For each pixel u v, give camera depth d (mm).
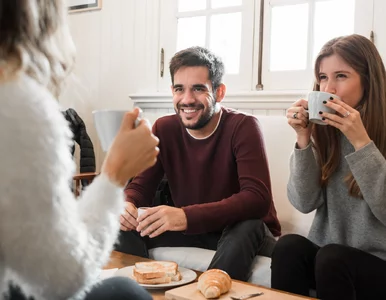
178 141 1981
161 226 1524
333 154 1545
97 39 3248
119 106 3168
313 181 1570
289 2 2547
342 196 1531
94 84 3258
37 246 627
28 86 647
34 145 620
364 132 1389
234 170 1902
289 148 2096
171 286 1255
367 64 1491
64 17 746
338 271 1285
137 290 857
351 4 2416
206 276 1208
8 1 659
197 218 1574
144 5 3039
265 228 1734
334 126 1401
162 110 2908
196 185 1935
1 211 609
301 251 1401
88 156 2828
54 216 639
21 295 738
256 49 2654
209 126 1905
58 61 741
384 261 1359
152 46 3014
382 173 1370
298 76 2535
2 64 651
